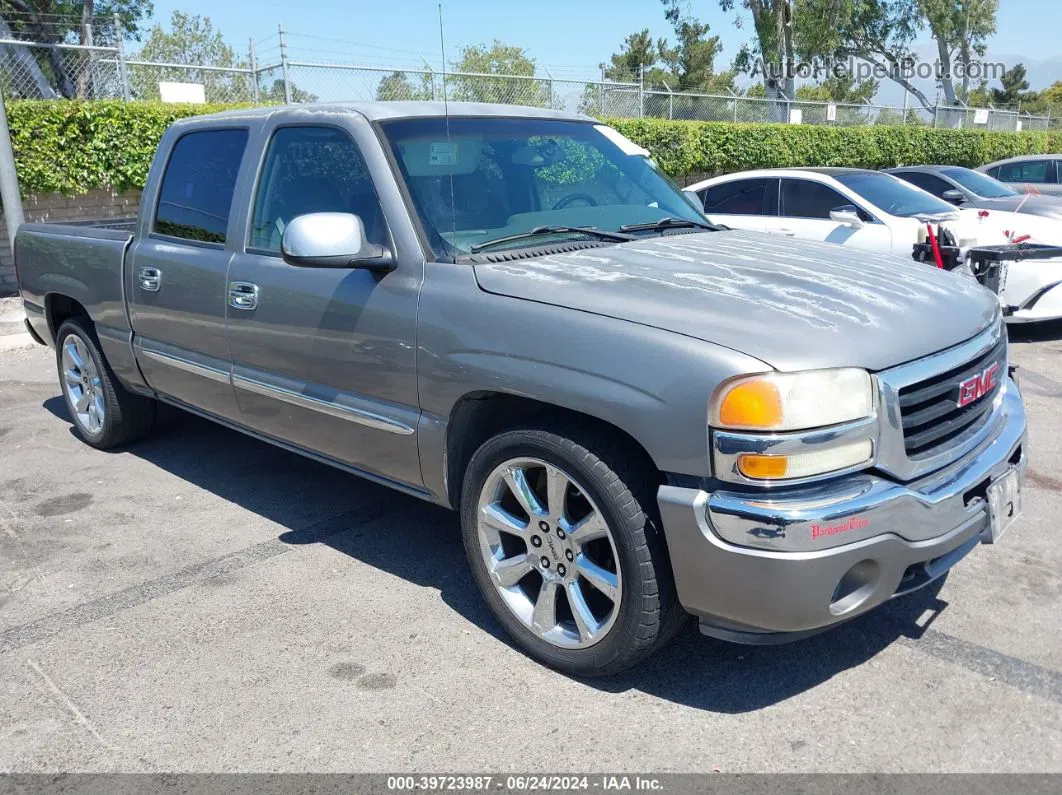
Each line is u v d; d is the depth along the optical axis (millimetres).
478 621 3400
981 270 5961
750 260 3289
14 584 3758
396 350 3273
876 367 2562
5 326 8664
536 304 2902
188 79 12742
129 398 5223
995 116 30719
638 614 2734
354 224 3213
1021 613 3344
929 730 2697
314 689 2975
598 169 4051
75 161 10539
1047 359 7324
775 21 32594
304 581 3738
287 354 3750
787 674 3010
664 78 45000
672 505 2572
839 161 21297
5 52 11164
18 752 2697
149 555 4008
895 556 2570
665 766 2570
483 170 3627
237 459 5281
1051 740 2641
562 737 2707
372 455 3551
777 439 2439
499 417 3262
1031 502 4367
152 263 4461
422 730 2756
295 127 3844
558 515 2916
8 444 5617
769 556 2443
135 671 3102
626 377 2629
